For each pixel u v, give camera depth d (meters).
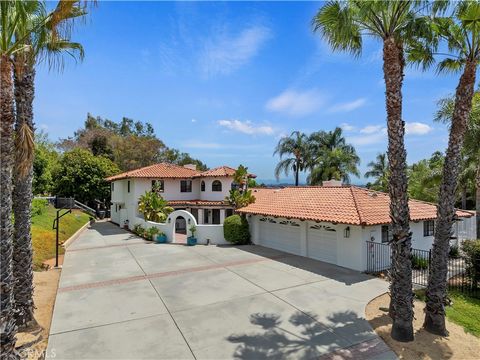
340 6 8.52
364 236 14.84
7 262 6.08
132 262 16.91
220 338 8.23
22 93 8.26
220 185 30.52
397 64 8.14
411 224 16.89
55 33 6.99
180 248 20.88
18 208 8.66
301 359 7.24
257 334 8.45
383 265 15.28
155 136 76.19
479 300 11.76
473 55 8.79
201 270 15.12
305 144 43.28
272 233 20.80
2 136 6.04
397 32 8.48
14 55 7.32
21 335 8.38
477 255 12.73
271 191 25.64
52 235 20.89
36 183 29.02
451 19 9.33
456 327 9.16
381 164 54.94
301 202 19.62
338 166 40.16
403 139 8.24
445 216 8.76
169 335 8.41
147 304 10.66
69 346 7.86
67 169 38.69
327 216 16.06
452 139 8.93
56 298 11.31
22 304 8.66
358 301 10.84
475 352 7.70
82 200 39.81
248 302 10.78
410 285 8.19
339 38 9.04
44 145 42.72
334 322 9.16
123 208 33.53
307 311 9.98
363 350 7.65
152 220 26.64
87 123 64.06
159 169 32.66
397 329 8.14
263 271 14.84
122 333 8.54
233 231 21.94
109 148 52.03
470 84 8.75
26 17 6.51
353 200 16.83
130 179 31.17
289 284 12.78
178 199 31.72
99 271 15.05
